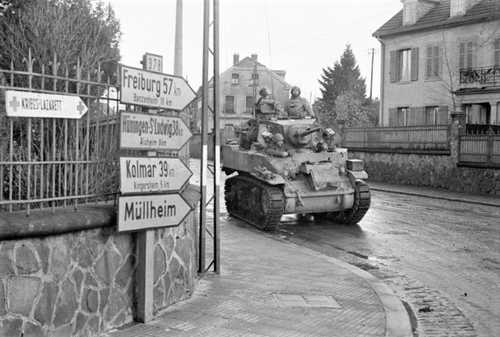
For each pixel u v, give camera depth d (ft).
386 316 21.54
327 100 217.15
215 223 27.27
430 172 86.58
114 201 18.89
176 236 21.75
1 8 21.43
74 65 21.02
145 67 20.77
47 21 20.58
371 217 53.62
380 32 113.39
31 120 17.17
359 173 48.62
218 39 27.76
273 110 54.13
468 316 23.54
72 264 17.04
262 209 45.83
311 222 50.78
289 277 27.37
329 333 19.25
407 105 109.81
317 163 48.57
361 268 32.53
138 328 18.71
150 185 19.24
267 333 18.79
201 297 22.85
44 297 16.15
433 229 46.39
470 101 95.96
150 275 19.51
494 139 76.18
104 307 18.26
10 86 15.81
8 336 15.24
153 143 19.99
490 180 76.33
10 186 15.96
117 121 19.11
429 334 21.16
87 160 18.28
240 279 26.35
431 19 105.70
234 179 54.13
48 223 15.85
